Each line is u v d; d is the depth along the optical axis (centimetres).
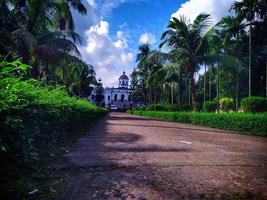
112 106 9731
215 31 2322
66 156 579
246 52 3116
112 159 566
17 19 1423
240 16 2133
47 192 350
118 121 2245
